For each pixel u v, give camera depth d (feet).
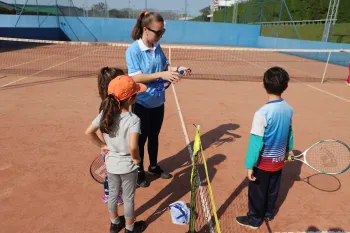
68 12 98.32
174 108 23.40
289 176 13.34
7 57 52.29
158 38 10.14
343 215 10.77
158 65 10.76
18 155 14.42
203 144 16.60
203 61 57.77
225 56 69.10
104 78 8.70
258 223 9.76
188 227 9.87
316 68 50.93
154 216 10.37
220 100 26.43
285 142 8.85
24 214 10.20
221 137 17.67
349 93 31.09
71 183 12.15
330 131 19.26
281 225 10.12
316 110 24.18
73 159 14.19
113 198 8.86
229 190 12.06
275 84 8.21
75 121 19.42
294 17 91.45
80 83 31.60
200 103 25.17
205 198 11.46
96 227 9.70
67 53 62.34
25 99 24.40
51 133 17.29
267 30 99.35
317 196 11.89
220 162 14.46
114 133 8.08
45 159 14.11
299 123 20.71
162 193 11.74
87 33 97.71
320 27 74.02
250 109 23.81
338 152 13.07
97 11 101.71
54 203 10.84
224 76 39.99
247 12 116.57
